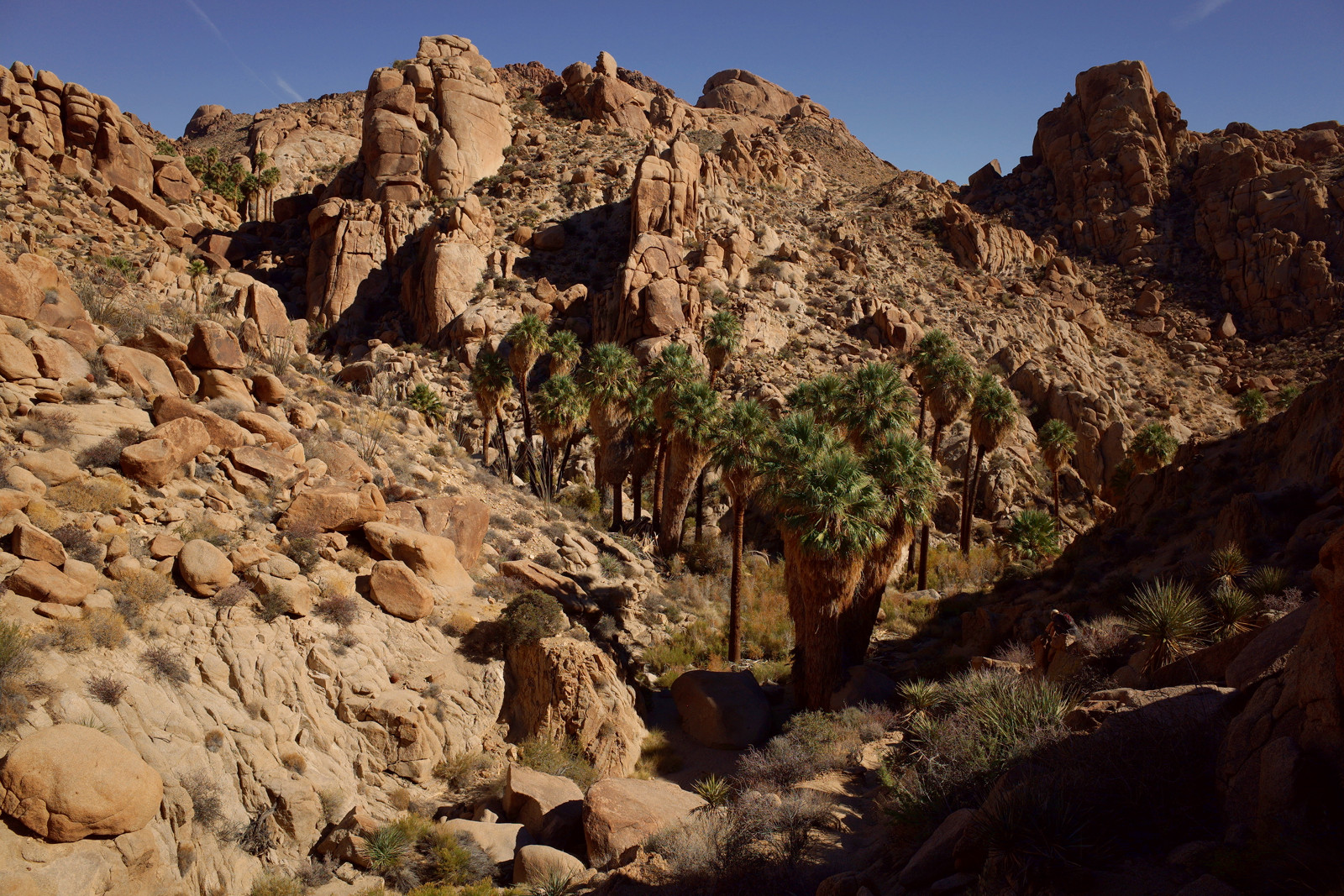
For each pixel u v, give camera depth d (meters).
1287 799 6.03
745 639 31.58
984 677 15.47
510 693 18.36
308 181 108.31
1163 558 23.52
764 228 74.88
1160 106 106.69
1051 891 6.15
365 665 16.19
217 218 86.81
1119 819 6.94
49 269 19.88
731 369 57.28
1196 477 29.03
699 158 75.19
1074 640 15.70
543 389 45.62
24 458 15.15
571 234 73.94
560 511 36.84
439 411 48.09
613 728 18.52
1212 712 8.20
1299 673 6.96
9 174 66.50
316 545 17.89
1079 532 50.22
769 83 196.25
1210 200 93.56
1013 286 82.12
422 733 15.62
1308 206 85.12
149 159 80.62
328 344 64.56
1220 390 72.94
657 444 44.59
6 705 10.76
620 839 13.41
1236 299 83.88
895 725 17.81
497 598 21.02
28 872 9.30
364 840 13.07
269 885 11.96
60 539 13.94
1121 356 77.00
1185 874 5.98
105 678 12.33
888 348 64.31
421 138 78.06
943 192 113.56
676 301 59.78
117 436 17.11
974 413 43.47
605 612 27.39
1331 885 5.12
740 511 29.45
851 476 22.83
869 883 8.13
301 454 20.41
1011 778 8.30
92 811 9.90
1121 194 100.56
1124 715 8.52
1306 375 71.00
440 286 63.69
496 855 13.70
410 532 19.59
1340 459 7.63
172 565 15.12
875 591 25.73
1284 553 17.80
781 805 11.85
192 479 17.56
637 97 102.69
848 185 120.56
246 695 14.11
